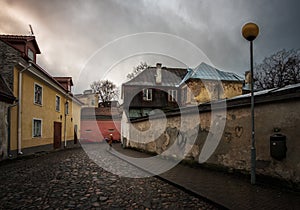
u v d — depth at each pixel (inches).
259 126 254.1
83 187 255.6
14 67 508.7
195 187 239.5
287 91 221.1
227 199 197.9
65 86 941.2
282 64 1224.2
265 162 244.5
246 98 269.9
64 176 315.9
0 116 448.5
